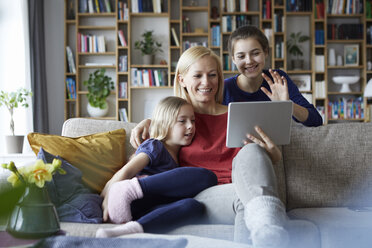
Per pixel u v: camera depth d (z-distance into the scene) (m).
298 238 1.46
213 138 1.89
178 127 1.82
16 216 1.09
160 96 5.61
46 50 5.40
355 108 5.50
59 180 1.54
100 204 1.55
